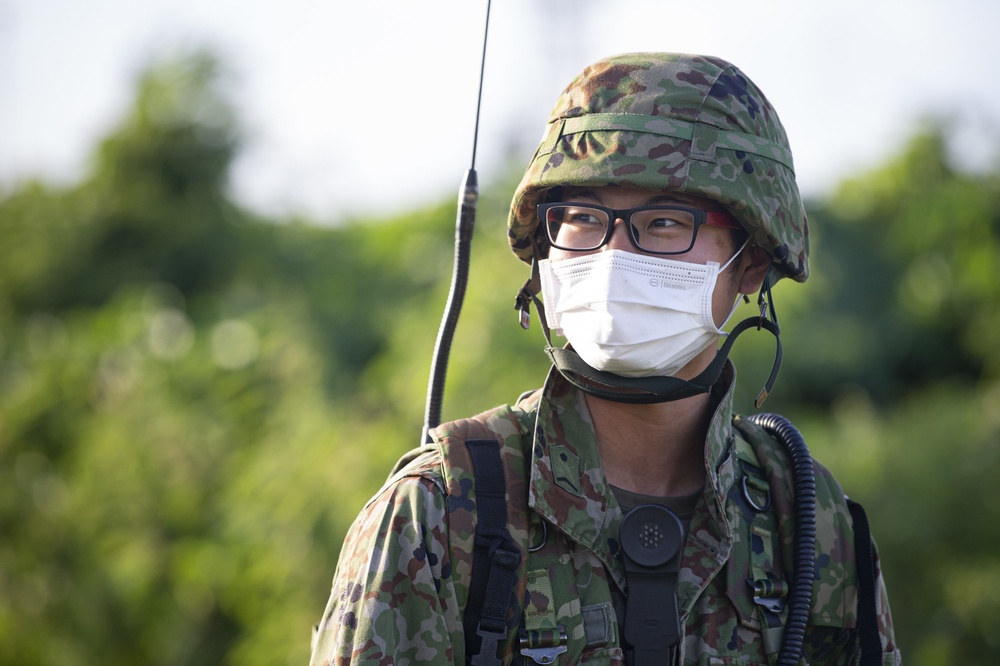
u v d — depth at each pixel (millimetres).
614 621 5117
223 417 20219
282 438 18656
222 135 37688
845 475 21641
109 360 21266
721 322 5613
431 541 4996
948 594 20484
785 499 5641
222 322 24172
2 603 18734
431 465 5234
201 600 18625
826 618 5531
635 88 5410
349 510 16344
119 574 18562
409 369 17125
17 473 19594
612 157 5281
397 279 27719
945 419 22500
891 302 29281
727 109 5438
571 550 5203
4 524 19156
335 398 21047
